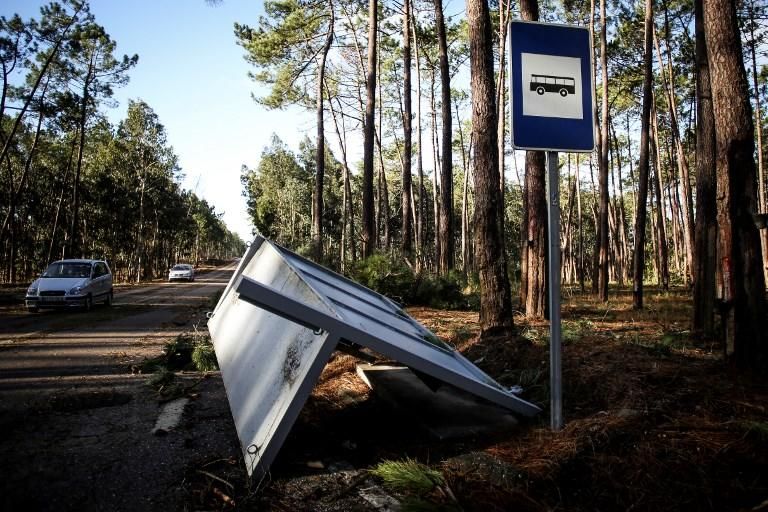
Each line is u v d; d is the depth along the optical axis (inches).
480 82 296.7
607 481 120.3
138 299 917.8
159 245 2726.4
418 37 1201.4
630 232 2450.8
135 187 2023.9
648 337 293.0
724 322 183.3
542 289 379.6
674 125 1021.8
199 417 187.5
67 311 678.5
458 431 155.3
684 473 120.4
